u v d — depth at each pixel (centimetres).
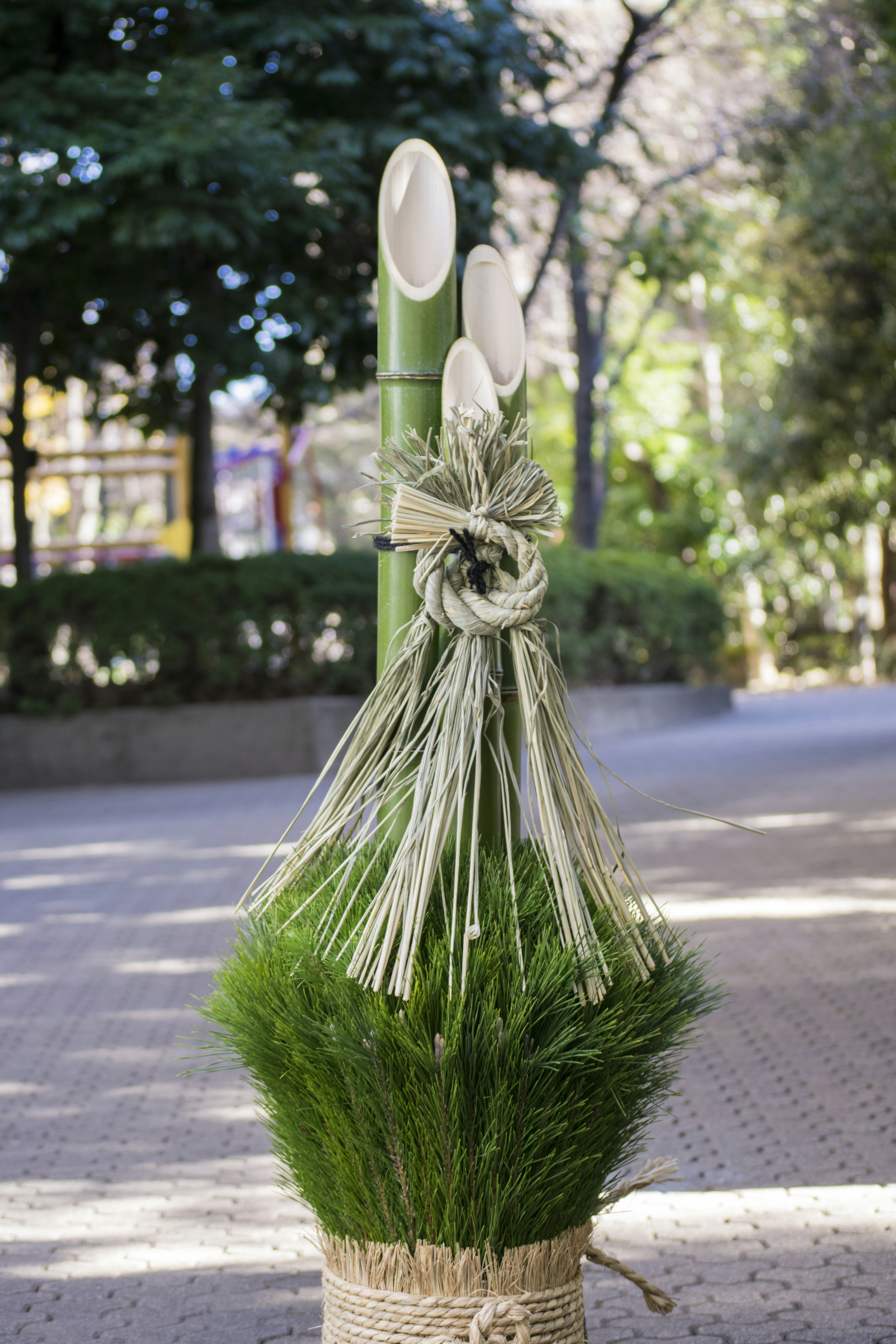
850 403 1681
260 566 1386
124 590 1373
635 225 1745
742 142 1709
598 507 2516
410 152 231
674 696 1758
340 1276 214
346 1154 208
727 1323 283
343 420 3312
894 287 1545
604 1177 219
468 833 218
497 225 1440
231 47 1264
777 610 3156
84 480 2914
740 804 1015
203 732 1370
